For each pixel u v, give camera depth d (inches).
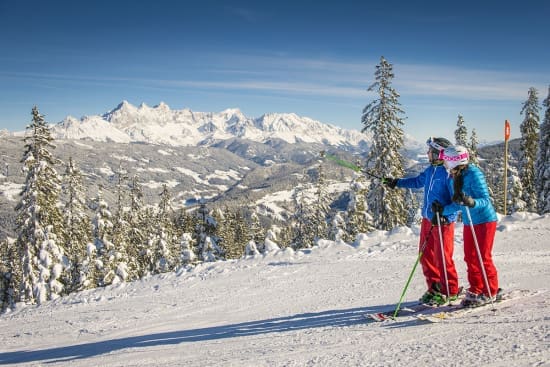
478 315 164.6
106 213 1206.9
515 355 115.5
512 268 296.7
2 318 429.7
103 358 209.8
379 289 292.5
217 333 229.0
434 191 189.6
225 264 480.1
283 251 493.0
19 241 1006.4
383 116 1015.6
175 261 1368.1
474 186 175.3
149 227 1478.8
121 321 322.0
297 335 187.3
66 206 1236.5
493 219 175.5
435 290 196.7
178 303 351.3
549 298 174.1
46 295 962.1
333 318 219.5
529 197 1300.4
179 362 175.2
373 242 479.2
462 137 1266.0
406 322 174.2
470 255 178.4
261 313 271.4
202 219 1469.0
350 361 135.7
